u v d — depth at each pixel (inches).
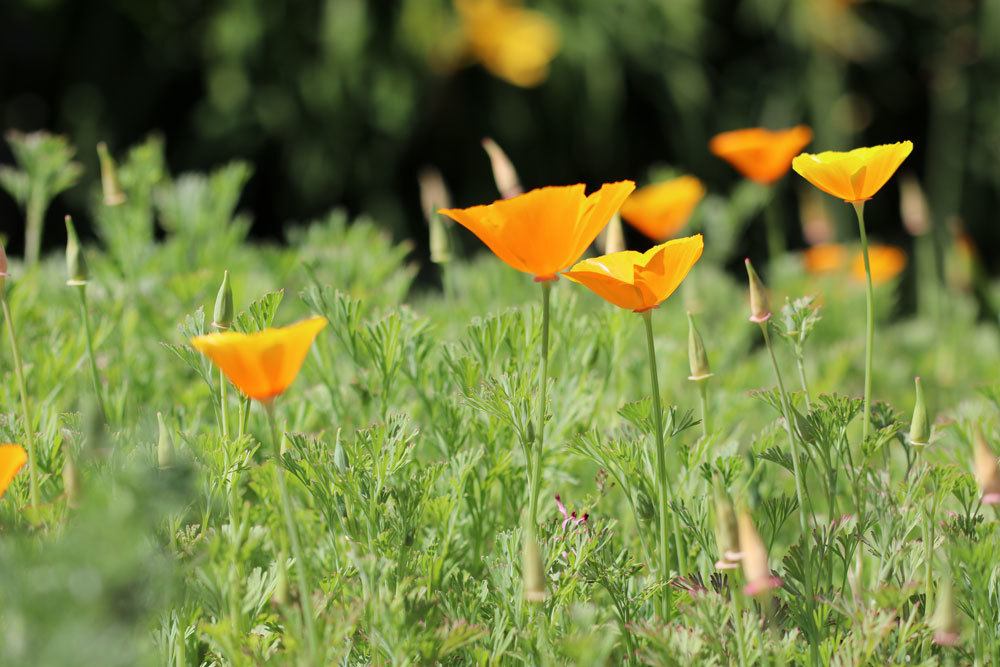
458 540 92.0
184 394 96.2
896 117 332.5
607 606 90.0
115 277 102.7
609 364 95.6
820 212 188.5
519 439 92.1
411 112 277.7
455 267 105.3
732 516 86.5
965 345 125.0
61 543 84.7
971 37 315.6
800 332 91.4
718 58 315.6
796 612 88.7
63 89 293.7
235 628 88.0
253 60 276.8
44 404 94.4
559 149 306.2
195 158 287.7
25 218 281.1
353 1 269.9
